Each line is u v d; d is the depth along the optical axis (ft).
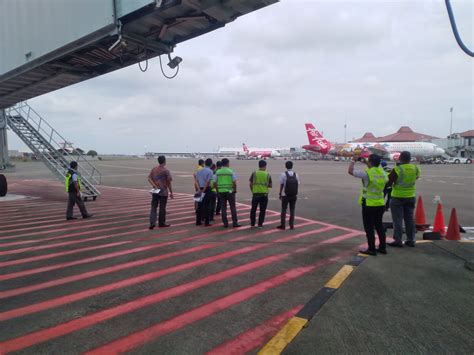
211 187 28.12
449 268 16.96
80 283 15.24
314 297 13.53
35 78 33.68
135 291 14.30
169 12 20.61
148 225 28.63
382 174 19.16
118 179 81.71
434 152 177.17
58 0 24.31
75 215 33.76
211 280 15.57
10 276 16.16
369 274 16.08
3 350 9.88
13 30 29.09
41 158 47.75
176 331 10.96
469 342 10.08
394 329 10.89
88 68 31.09
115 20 20.89
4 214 34.17
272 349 9.82
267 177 27.20
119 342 10.30
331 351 9.66
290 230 26.55
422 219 26.71
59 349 9.93
